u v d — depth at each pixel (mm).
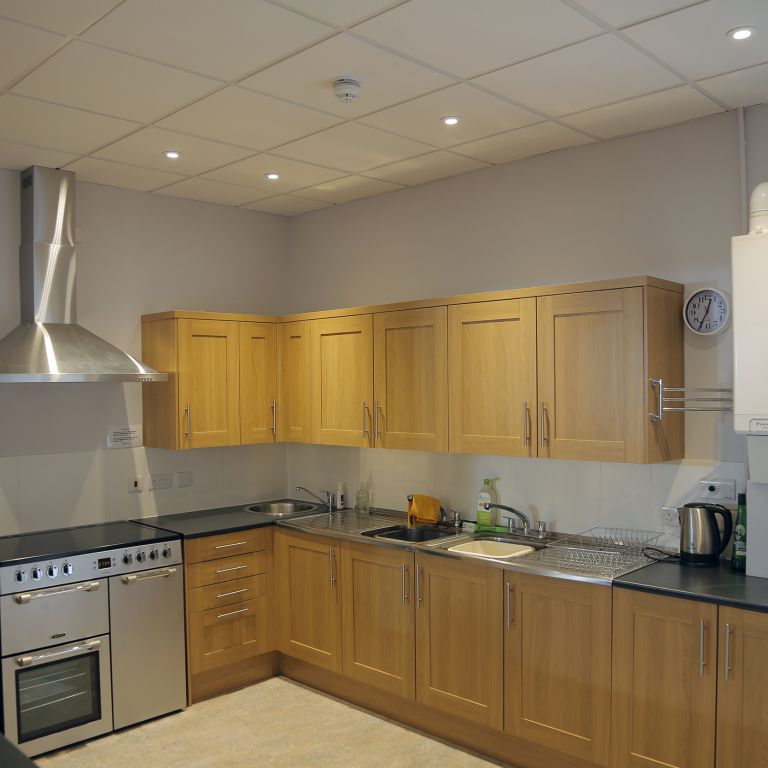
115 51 2482
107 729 3516
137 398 4277
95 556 3480
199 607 3900
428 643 3469
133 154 3609
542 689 3068
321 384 4262
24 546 3531
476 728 3359
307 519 4262
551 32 2377
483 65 2631
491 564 3193
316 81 2754
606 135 3416
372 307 3971
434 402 3699
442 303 3646
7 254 3812
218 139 3406
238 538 4070
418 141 3477
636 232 3408
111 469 4168
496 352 3449
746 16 2279
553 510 3656
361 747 3398
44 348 3594
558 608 3008
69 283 3854
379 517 4289
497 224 3896
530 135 3404
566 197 3631
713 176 3182
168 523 4148
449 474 4082
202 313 4168
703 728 2639
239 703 3896
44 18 2246
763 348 2693
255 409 4414
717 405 3166
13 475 3809
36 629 3287
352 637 3812
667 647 2719
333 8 2205
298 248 4980
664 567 3016
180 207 4508
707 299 3188
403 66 2631
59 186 3828
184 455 4480
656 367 3045
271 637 4234
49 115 3072
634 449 3021
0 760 1743
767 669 2492
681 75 2734
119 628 3564
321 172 3973
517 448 3381
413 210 4289
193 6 2182
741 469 3109
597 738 2910
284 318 4492
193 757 3312
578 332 3180
